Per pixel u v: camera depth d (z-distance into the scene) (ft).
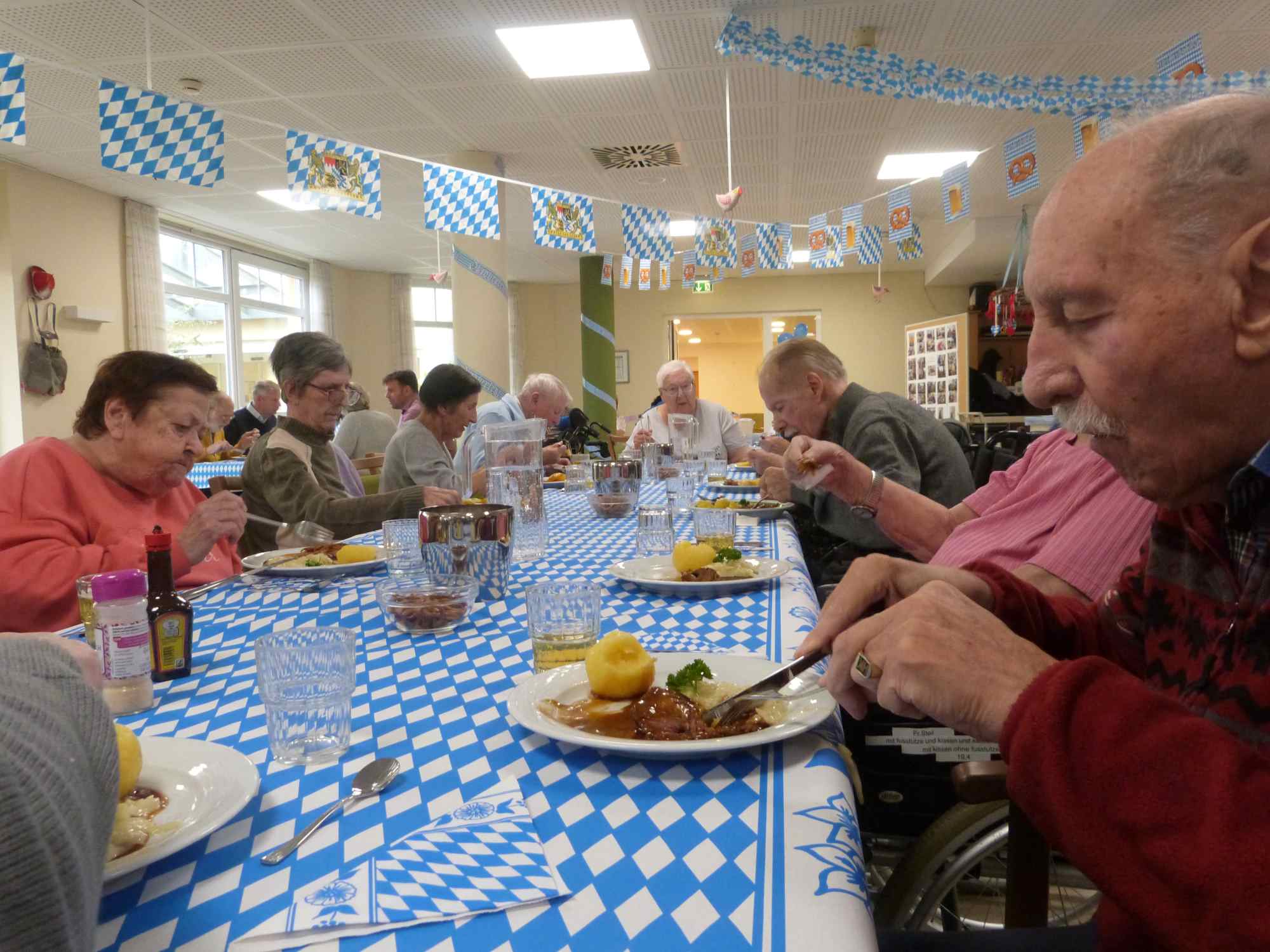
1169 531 2.41
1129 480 2.14
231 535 5.06
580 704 2.68
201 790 2.04
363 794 2.07
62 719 1.26
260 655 2.40
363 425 18.54
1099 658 1.77
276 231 29.30
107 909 1.58
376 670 3.21
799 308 40.81
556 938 1.47
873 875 4.68
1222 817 1.43
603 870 1.70
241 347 31.17
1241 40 14.87
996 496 5.74
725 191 24.82
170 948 1.46
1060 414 2.11
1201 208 1.77
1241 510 1.99
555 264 37.29
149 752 2.24
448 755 2.35
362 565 5.25
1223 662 2.07
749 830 1.86
